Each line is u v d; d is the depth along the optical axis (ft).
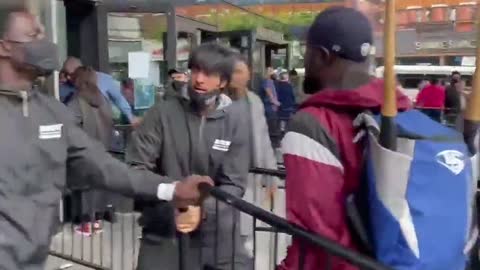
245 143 10.89
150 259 10.52
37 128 7.43
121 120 22.75
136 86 26.68
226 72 10.52
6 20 7.20
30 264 7.44
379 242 6.02
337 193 6.21
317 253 6.47
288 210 6.43
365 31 6.43
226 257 10.64
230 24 43.24
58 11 20.62
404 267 5.92
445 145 6.08
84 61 25.93
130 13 26.21
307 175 6.22
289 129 6.47
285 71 50.78
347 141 6.23
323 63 6.61
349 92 6.26
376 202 5.98
